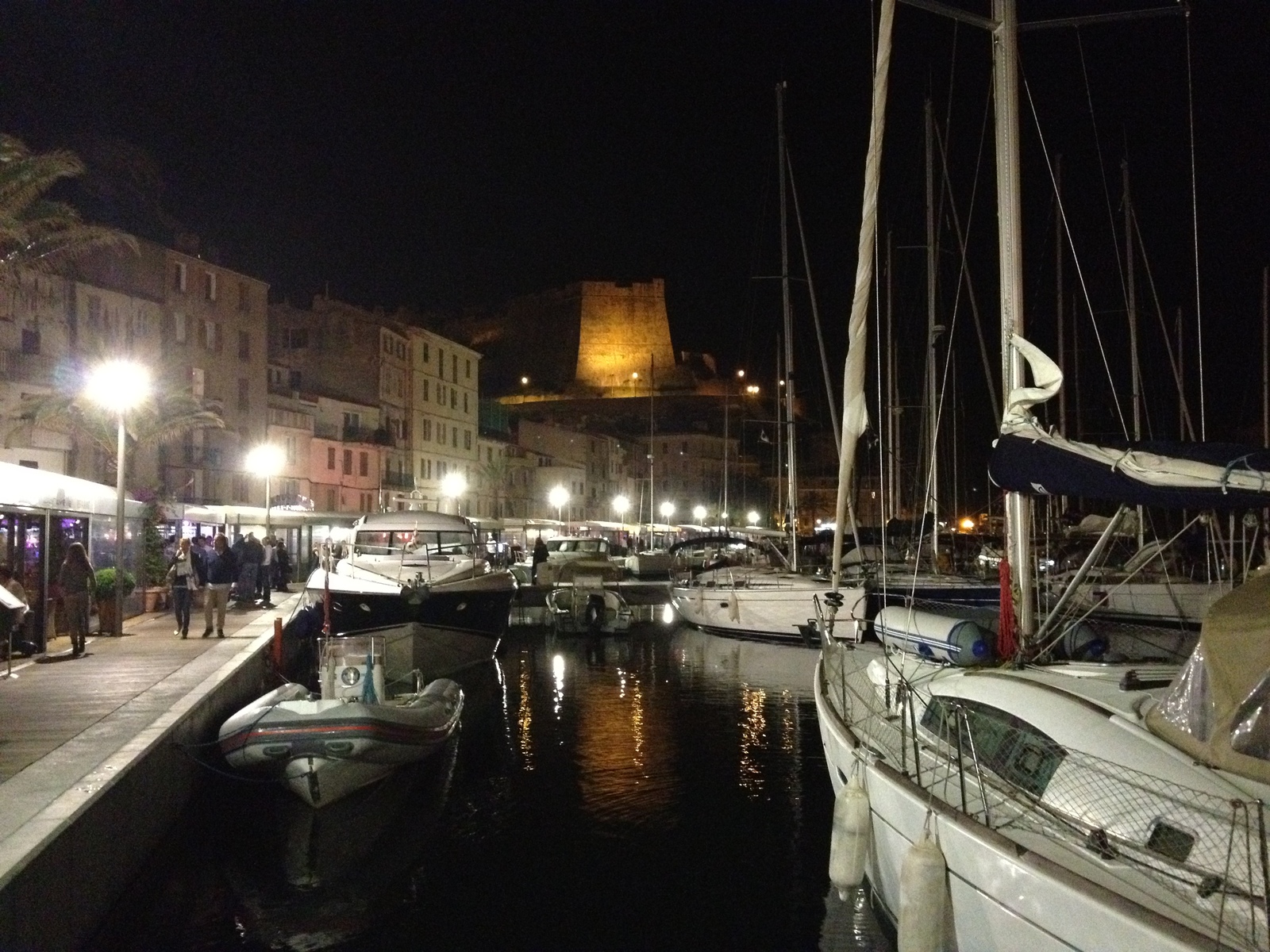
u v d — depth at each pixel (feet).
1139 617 61.46
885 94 28.89
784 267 102.17
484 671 76.23
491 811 39.81
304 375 201.67
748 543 106.73
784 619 90.94
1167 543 27.50
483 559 75.92
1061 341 100.07
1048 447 24.03
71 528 63.21
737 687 69.62
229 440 159.53
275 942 27.99
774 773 45.19
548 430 288.71
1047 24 32.40
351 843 36.27
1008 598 28.14
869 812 26.86
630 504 313.73
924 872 21.01
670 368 413.59
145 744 33.12
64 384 118.01
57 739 33.94
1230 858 16.10
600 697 65.98
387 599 65.57
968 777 23.03
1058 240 97.25
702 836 36.52
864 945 26.68
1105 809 19.36
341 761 38.32
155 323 144.66
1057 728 21.29
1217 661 18.65
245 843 36.22
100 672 49.32
